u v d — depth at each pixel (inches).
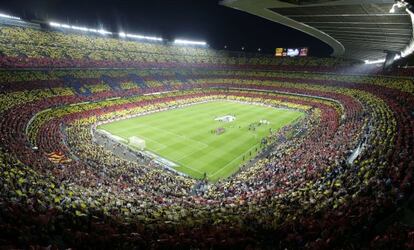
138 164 1353.3
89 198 668.7
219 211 674.8
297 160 1208.2
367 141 1095.6
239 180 1162.6
